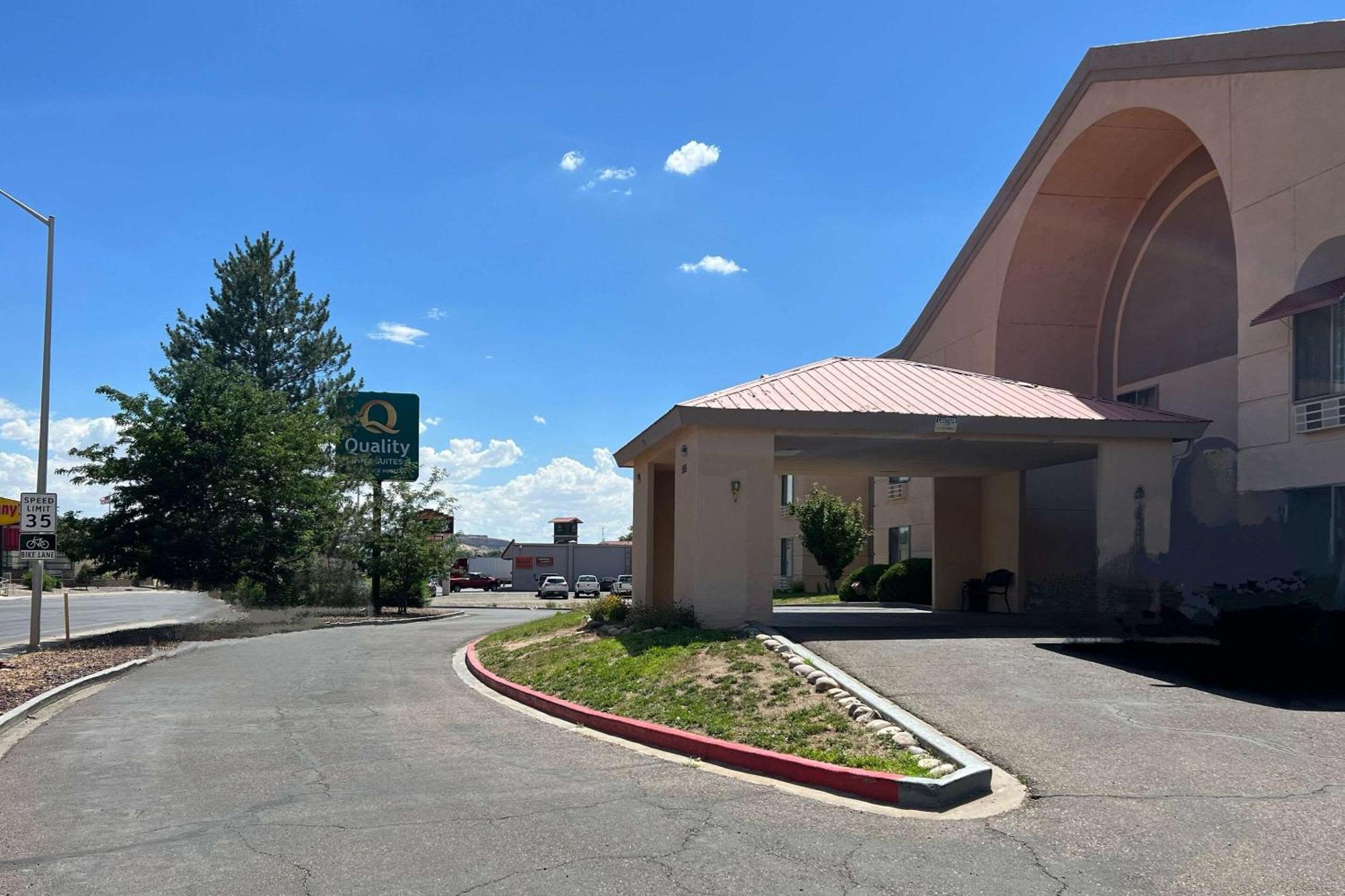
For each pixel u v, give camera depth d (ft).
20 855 20.61
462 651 67.56
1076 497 76.48
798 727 30.40
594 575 244.01
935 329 97.45
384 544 118.83
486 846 20.65
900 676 35.83
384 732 35.42
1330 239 50.78
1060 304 83.61
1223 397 68.85
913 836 20.94
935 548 76.13
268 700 43.70
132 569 78.07
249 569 82.79
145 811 24.20
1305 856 18.66
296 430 86.84
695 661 40.96
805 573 140.67
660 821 22.47
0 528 168.04
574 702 39.17
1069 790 23.38
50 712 40.60
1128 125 70.13
